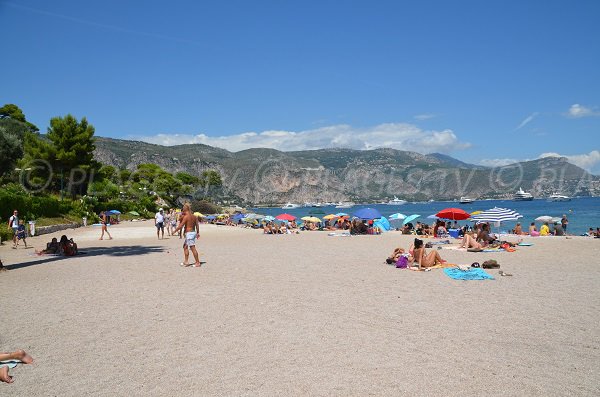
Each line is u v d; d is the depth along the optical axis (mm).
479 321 7844
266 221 48906
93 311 8797
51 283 11953
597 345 6539
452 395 4875
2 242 25719
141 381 5344
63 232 36406
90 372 5652
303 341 6758
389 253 19547
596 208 108000
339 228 43000
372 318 8086
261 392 4988
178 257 18078
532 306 8969
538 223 58625
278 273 13531
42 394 5031
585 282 11656
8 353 5898
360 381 5254
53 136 61844
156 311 8742
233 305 9188
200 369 5688
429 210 131000
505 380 5273
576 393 4926
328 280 12211
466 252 19500
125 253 19797
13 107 84500
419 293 10352
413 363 5820
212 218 64188
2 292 10789
